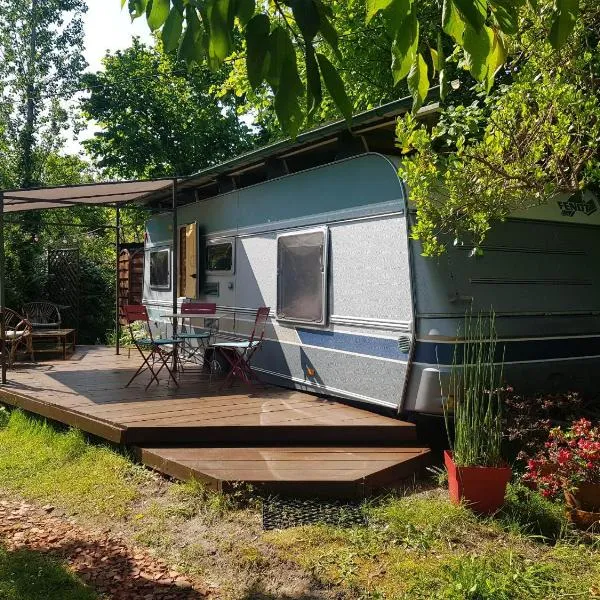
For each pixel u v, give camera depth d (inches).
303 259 278.7
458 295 223.8
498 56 100.3
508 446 212.8
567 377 246.1
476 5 71.9
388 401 233.1
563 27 79.9
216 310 353.4
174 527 168.9
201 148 732.7
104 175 785.6
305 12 64.2
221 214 348.5
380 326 236.5
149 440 216.8
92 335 600.1
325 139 267.1
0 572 146.9
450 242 226.1
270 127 508.4
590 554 151.3
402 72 75.6
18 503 193.8
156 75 731.4
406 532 159.6
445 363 216.5
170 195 407.8
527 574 138.1
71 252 602.9
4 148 808.9
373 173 239.1
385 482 194.4
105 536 167.5
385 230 233.8
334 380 261.6
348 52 417.7
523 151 192.1
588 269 260.5
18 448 243.8
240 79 430.9
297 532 159.8
